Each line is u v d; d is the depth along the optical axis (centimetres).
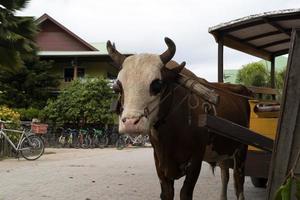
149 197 924
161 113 523
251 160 826
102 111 3111
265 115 809
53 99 3491
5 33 1888
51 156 2050
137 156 2097
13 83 3531
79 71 4175
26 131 1881
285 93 411
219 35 912
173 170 562
